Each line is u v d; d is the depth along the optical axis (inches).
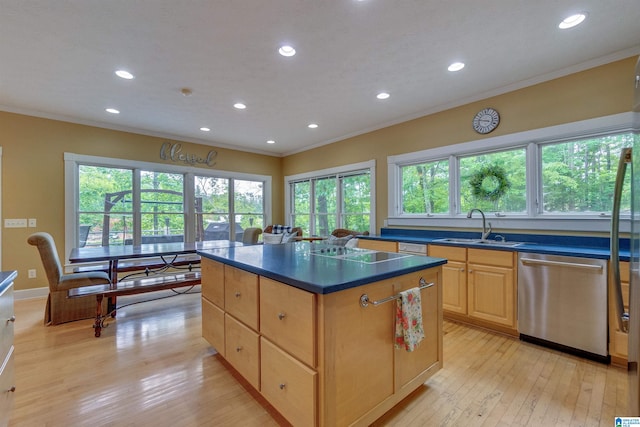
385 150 177.0
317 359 51.8
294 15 79.9
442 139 148.6
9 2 73.5
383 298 61.1
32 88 125.0
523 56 101.7
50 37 88.6
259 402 69.8
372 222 183.5
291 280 55.5
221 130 190.1
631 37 90.7
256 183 251.0
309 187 236.8
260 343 66.2
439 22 83.4
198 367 85.4
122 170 186.5
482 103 133.6
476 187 136.7
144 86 123.4
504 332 109.0
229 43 92.8
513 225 124.7
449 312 123.7
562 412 65.5
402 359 65.9
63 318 119.3
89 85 122.3
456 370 83.1
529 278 99.4
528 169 121.6
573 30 87.0
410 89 128.0
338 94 133.1
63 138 163.6
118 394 72.6
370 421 58.7
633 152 45.4
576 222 109.1
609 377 79.0
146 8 76.4
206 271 93.0
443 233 148.9
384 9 77.8
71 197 165.6
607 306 84.9
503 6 76.9
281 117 164.4
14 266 150.9
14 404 68.4
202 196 220.4
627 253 86.1
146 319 124.8
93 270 146.8
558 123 112.5
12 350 59.4
